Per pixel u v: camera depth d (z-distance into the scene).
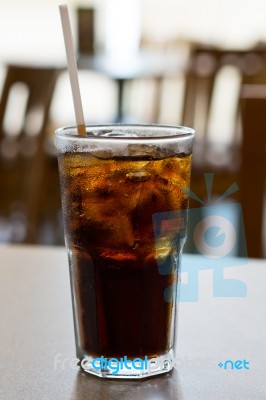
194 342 0.56
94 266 0.50
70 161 0.50
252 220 1.02
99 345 0.51
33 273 0.71
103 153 0.49
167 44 3.29
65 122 2.27
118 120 2.47
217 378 0.51
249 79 1.71
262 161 1.01
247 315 0.61
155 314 0.51
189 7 3.69
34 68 1.72
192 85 1.96
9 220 1.97
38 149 1.52
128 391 0.49
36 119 1.93
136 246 0.49
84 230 0.50
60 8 0.51
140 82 2.61
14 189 1.97
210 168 1.87
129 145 0.49
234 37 3.70
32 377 0.51
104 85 3.06
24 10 3.80
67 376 0.51
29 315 0.61
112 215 0.49
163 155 0.50
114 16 3.49
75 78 0.52
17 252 0.77
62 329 0.58
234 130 1.95
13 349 0.55
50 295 0.65
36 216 1.53
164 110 2.60
